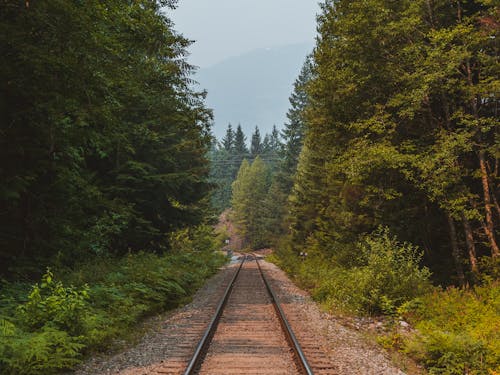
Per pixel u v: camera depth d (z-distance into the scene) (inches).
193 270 850.1
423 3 706.8
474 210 625.3
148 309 465.1
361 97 742.5
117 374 269.4
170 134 821.2
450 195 646.5
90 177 654.5
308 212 1317.7
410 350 341.4
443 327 422.9
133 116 724.0
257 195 3646.7
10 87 390.6
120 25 495.8
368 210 834.2
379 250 581.3
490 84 605.6
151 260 692.1
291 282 915.4
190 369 261.0
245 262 1795.0
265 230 2960.1
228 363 287.0
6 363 242.7
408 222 777.6
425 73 648.4
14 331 267.4
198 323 433.7
